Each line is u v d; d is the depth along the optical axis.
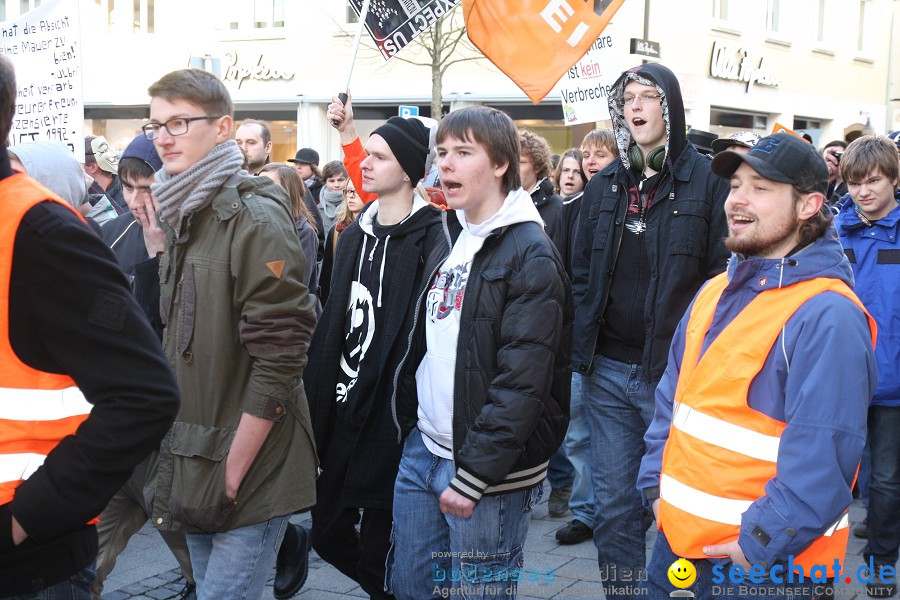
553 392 2.97
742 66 19.84
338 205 8.52
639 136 3.61
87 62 22.03
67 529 1.78
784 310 2.33
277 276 2.77
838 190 7.45
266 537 2.94
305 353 2.86
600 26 4.88
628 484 3.68
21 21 5.80
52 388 1.81
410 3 5.17
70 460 1.75
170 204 2.82
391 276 3.42
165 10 21.22
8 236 1.71
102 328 1.76
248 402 2.78
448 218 3.26
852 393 2.23
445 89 18.66
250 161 6.25
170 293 2.89
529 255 2.84
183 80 2.82
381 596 3.54
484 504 2.88
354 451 3.43
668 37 17.97
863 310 2.32
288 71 20.11
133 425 1.77
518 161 2.94
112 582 4.43
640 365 3.64
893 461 4.32
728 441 2.38
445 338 3.00
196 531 2.93
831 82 22.83
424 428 3.08
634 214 3.70
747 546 2.26
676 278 3.52
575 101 7.23
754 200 2.40
